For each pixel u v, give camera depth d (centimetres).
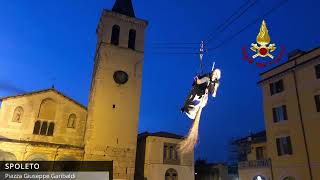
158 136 4388
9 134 3631
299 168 3281
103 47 4269
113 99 4072
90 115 3944
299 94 3459
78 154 3728
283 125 3584
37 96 3903
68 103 4038
